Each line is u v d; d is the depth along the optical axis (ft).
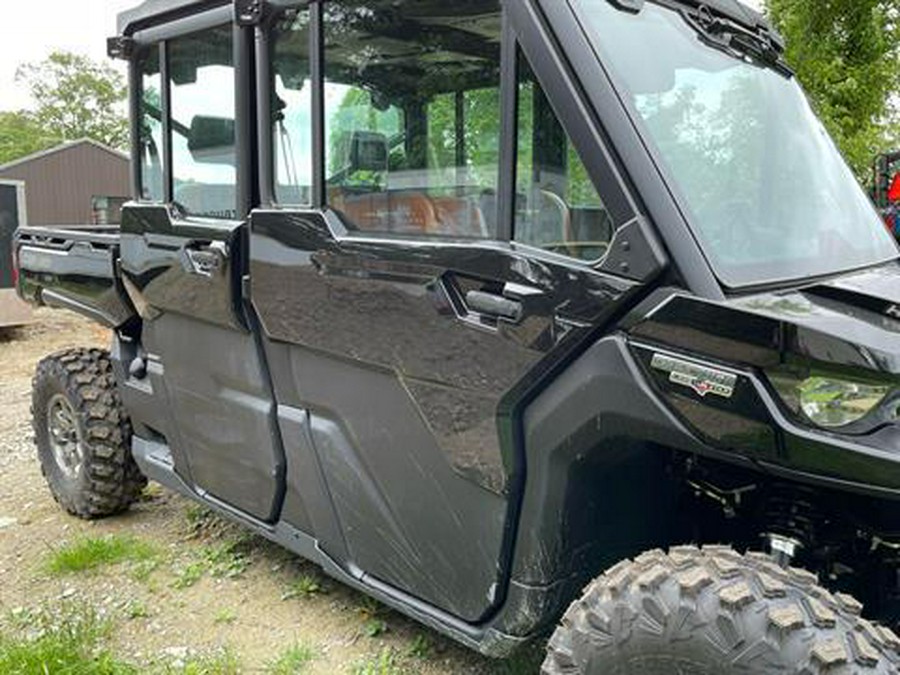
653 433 6.90
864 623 6.04
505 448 7.97
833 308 6.61
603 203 6.98
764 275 7.13
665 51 7.87
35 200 95.86
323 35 9.27
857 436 5.98
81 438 14.93
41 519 15.67
